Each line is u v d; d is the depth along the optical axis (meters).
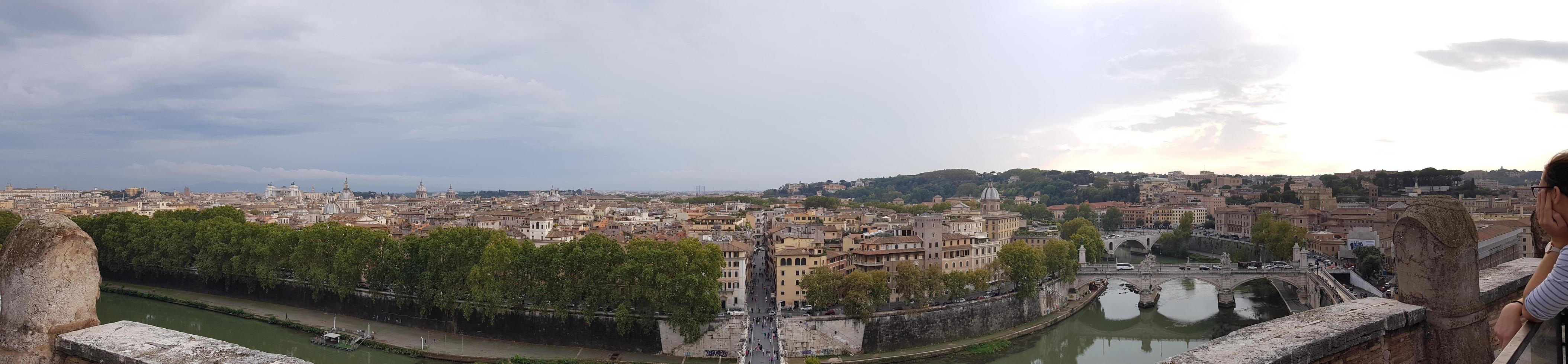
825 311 172.88
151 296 197.62
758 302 192.62
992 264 198.62
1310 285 198.62
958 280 177.00
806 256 189.38
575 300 158.50
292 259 182.00
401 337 158.38
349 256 170.88
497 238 173.50
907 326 163.38
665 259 151.00
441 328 165.50
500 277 159.38
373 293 172.50
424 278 161.75
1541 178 13.33
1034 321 188.88
